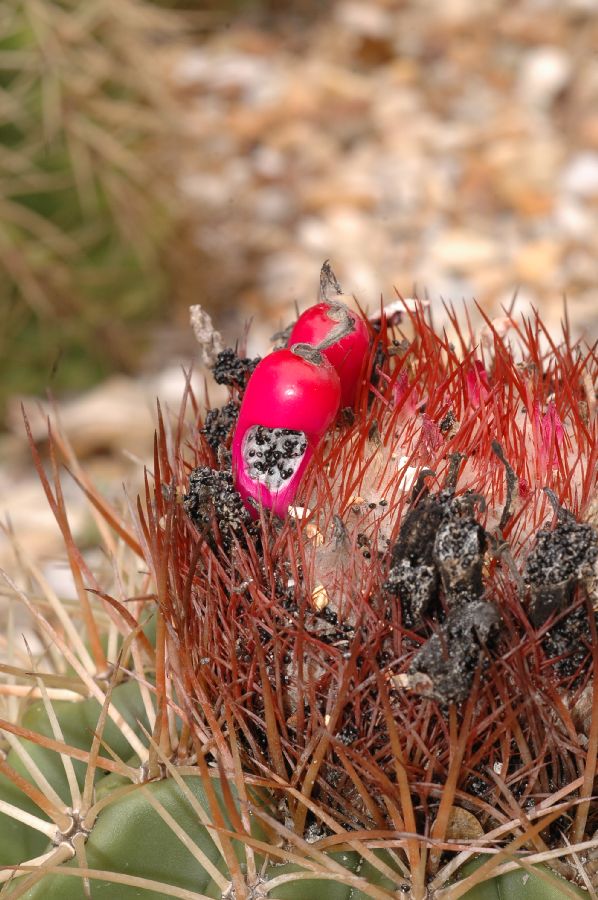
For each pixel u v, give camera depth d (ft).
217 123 3.45
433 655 0.87
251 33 3.86
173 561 0.94
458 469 0.92
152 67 2.41
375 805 0.90
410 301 1.10
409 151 3.33
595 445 0.95
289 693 0.92
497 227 3.10
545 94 3.49
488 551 0.90
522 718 0.90
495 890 0.91
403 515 0.92
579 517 0.92
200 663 0.94
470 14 3.79
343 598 0.91
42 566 1.87
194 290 2.71
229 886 0.92
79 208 2.28
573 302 2.78
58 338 2.36
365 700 0.90
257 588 0.92
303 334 0.97
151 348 2.55
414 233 3.07
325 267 0.99
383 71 3.70
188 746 0.96
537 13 3.76
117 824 0.94
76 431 2.34
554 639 0.89
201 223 2.76
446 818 0.89
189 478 0.95
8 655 1.18
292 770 0.93
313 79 3.58
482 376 1.00
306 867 0.91
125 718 1.02
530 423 0.96
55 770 1.00
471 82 3.58
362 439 0.95
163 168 2.55
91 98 2.27
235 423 1.00
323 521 0.93
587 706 0.90
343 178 3.25
